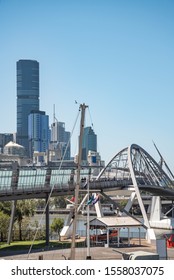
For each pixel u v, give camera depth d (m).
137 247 108.88
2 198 109.81
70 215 134.88
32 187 117.06
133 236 139.38
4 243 119.19
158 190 186.88
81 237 136.00
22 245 112.81
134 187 159.00
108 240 110.06
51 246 109.62
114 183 156.25
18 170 119.19
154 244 116.00
